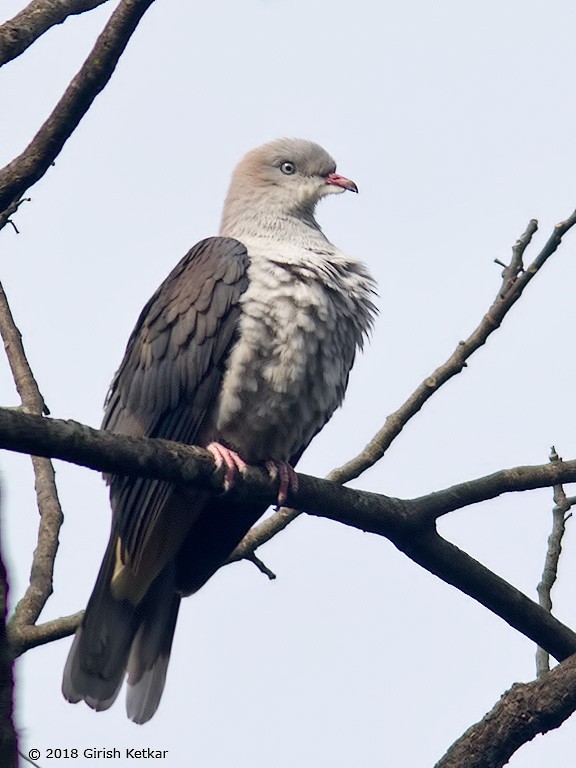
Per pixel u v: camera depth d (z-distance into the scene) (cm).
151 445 863
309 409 1116
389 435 1095
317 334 1097
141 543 1047
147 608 1077
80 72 901
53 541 1039
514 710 872
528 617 1010
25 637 993
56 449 786
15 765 564
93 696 1027
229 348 1089
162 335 1115
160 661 1066
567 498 1052
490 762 868
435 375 1086
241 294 1095
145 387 1120
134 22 893
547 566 1039
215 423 1102
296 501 1003
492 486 1011
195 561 1116
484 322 1073
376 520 994
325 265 1131
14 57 937
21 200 987
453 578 1010
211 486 930
